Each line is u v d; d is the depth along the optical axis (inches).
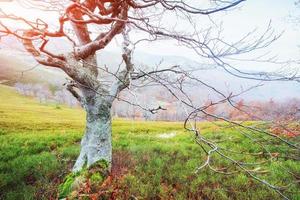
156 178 317.4
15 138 713.0
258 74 119.5
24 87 5866.1
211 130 667.4
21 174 330.3
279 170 330.3
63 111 3826.3
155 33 204.1
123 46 248.4
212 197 271.9
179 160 406.0
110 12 246.4
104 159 293.6
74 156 447.5
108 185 259.1
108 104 293.6
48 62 243.3
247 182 301.4
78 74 263.1
